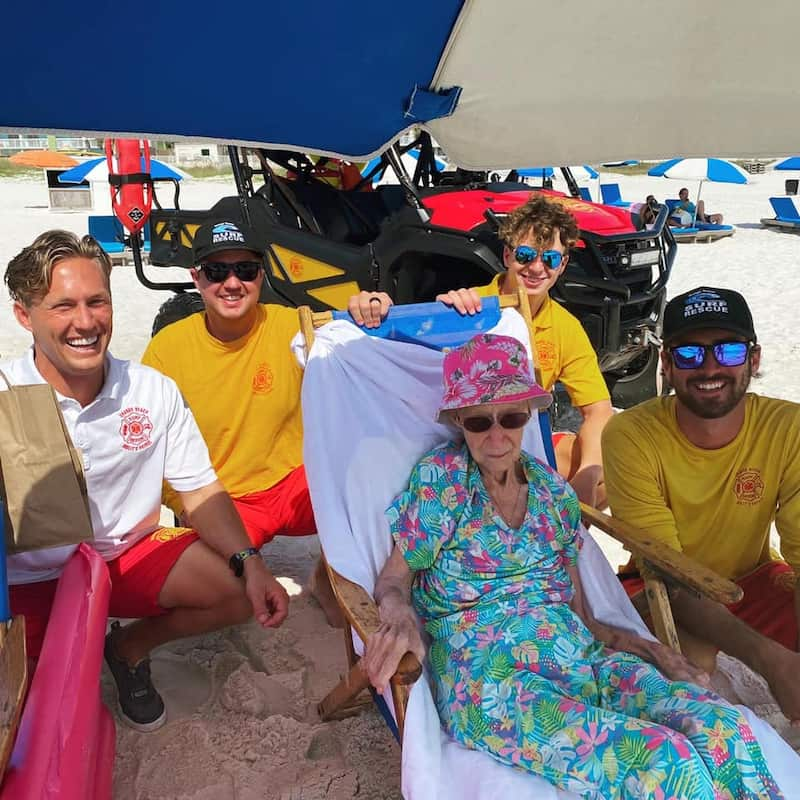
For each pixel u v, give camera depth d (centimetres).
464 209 583
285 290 625
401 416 283
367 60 219
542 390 242
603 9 207
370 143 264
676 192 2523
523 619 240
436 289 574
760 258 1342
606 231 560
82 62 198
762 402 270
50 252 249
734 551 281
